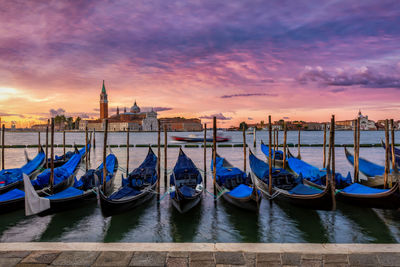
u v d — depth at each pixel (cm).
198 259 719
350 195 1342
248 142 8325
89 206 1460
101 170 1755
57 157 3212
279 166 2811
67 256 729
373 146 5488
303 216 1312
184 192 1364
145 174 1747
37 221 1267
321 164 3116
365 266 682
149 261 709
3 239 1088
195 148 5569
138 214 1367
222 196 1576
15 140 9381
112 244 800
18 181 1720
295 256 732
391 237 1087
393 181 1564
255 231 1157
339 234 1120
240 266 688
